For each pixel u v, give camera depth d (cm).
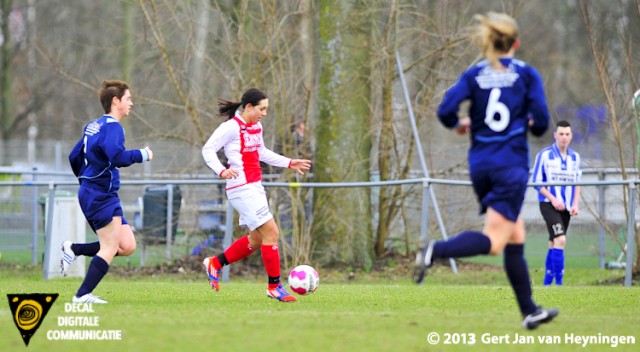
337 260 5531
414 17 5928
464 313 2792
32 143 10662
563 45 12950
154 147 6369
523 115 2341
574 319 2664
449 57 5791
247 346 2070
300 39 5534
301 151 5469
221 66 5678
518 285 2409
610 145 5650
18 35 13588
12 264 5797
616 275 5312
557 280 4612
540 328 2436
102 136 2977
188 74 5738
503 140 2322
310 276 3297
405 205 5806
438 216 5516
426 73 5853
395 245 5881
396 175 5772
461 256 2278
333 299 3328
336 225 5525
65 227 5038
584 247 5769
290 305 3058
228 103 3281
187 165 5791
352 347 2070
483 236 2286
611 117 4988
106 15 10675
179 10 5900
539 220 6103
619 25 6669
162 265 5488
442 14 5769
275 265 3281
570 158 4700
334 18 5612
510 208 2300
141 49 6650
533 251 6044
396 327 2394
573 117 9094
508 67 2342
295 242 5281
